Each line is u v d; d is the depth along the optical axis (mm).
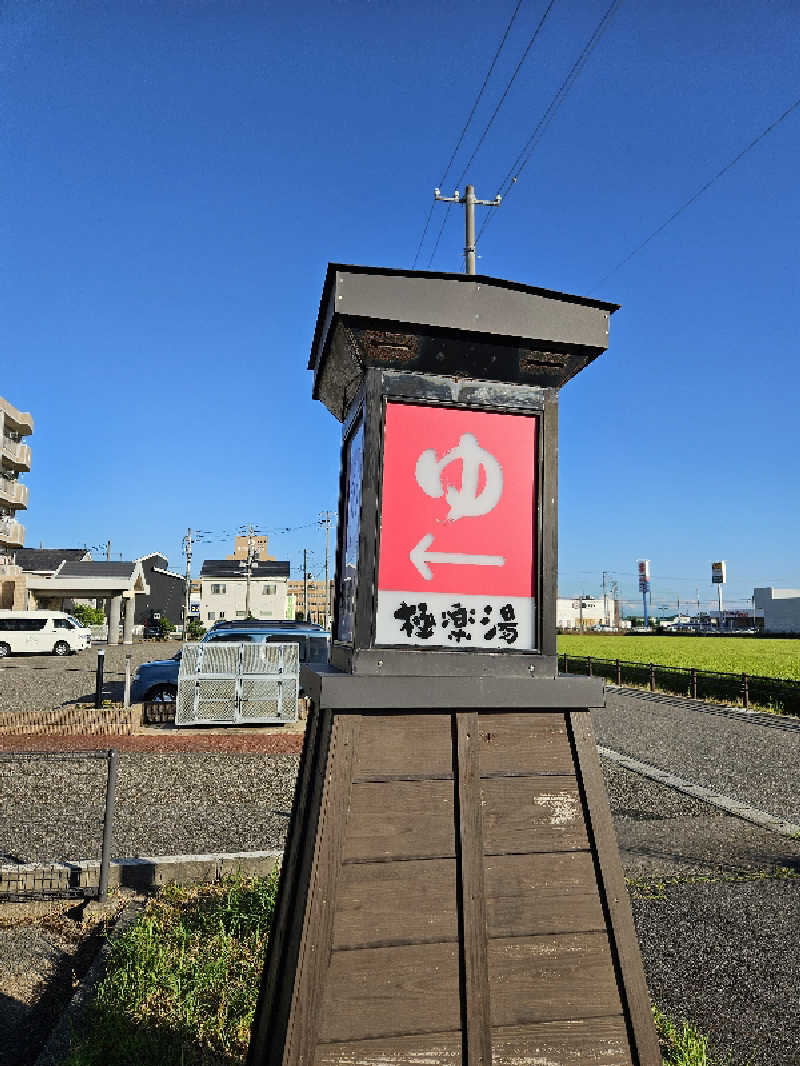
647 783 8734
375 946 1642
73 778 8359
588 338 2113
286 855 2141
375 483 2000
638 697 18719
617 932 1777
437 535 2037
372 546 1973
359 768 1760
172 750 9953
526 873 1782
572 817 1859
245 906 4305
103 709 11125
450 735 1853
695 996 3596
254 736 11000
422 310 1979
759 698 16641
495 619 2035
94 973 3617
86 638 31750
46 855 5570
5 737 10711
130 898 4738
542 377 2152
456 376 2090
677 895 4957
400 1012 1619
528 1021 1676
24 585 38469
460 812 1771
